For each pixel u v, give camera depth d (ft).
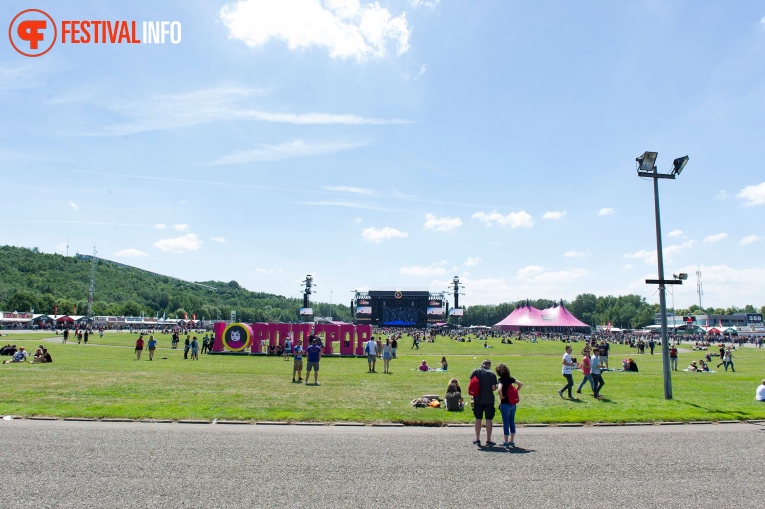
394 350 119.65
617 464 31.53
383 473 28.63
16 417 42.78
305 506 23.12
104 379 67.67
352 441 36.65
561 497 25.12
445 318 438.40
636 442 38.06
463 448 35.27
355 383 71.05
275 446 34.45
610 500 24.84
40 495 23.77
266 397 54.80
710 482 28.04
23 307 494.18
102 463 29.37
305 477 27.58
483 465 30.76
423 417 45.44
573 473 29.40
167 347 179.73
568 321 391.04
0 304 516.73
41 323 358.84
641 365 133.18
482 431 41.50
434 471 29.25
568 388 60.85
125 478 26.66
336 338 154.20
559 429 43.04
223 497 24.07
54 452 31.60
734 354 195.00
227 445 34.42
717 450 35.76
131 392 56.24
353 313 437.17
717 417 48.60
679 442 38.27
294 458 31.42
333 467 29.63
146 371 82.48
